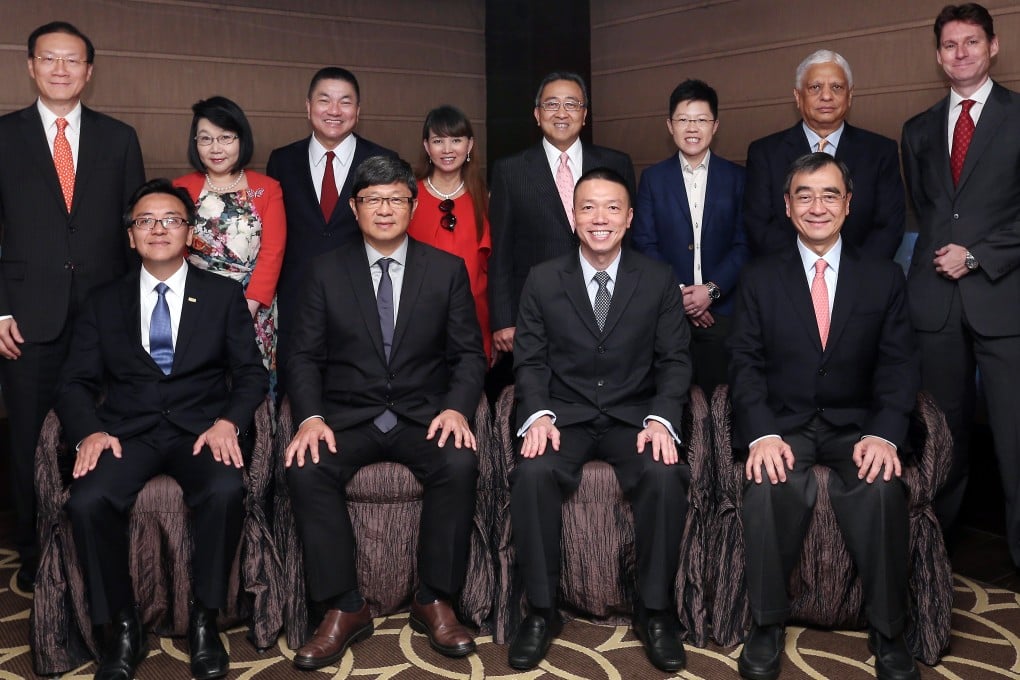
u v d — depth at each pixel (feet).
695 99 11.24
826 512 8.59
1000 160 10.05
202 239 10.72
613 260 9.52
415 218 11.64
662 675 8.21
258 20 15.26
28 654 8.69
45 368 10.14
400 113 16.66
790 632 8.96
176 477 8.82
